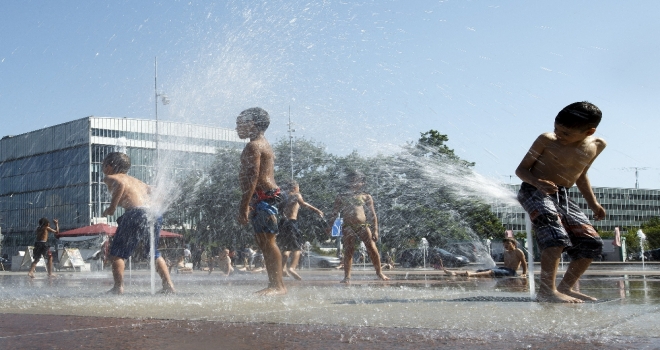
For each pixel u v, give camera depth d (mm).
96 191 27875
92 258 19719
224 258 12844
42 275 13031
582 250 3562
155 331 2125
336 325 2250
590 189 3865
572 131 3504
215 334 2045
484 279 7199
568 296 3398
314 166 10188
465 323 2279
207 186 15766
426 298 3592
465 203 16469
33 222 29078
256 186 4188
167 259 17484
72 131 28609
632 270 11328
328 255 13836
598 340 1860
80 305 3236
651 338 1893
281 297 3801
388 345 1805
